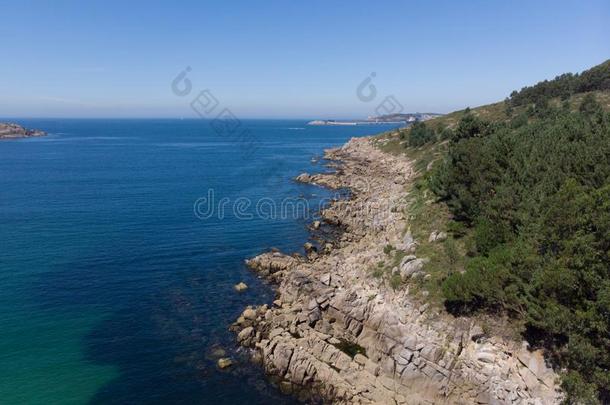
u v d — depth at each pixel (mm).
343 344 39562
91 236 69500
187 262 59719
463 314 34594
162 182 118500
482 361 31172
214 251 64188
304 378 35219
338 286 45312
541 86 127625
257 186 112438
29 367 36406
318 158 163625
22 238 67688
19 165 149625
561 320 26828
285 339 38531
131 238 69000
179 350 39500
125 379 35406
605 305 25031
